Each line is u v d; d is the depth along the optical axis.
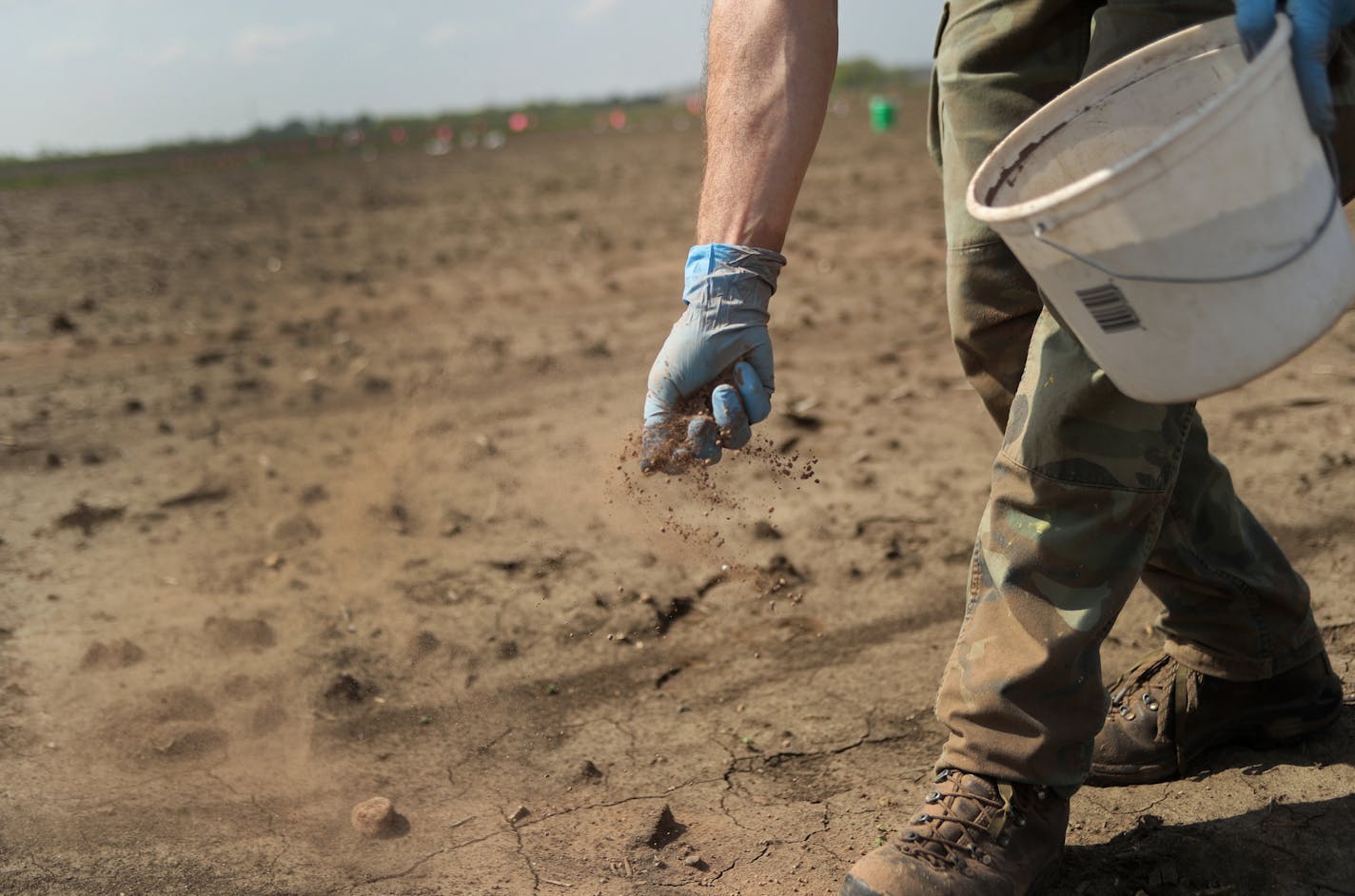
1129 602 2.27
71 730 2.05
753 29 1.45
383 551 2.78
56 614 2.51
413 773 1.91
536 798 1.82
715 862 1.62
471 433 3.62
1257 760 1.69
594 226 8.41
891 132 18.48
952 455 3.18
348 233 9.27
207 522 3.02
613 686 2.16
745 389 1.40
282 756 1.97
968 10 1.53
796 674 2.15
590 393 3.97
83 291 6.74
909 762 1.85
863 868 1.36
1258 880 1.44
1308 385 3.39
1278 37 1.01
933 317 4.74
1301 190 1.06
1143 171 1.01
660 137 26.47
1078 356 1.31
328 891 1.61
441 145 34.97
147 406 4.11
